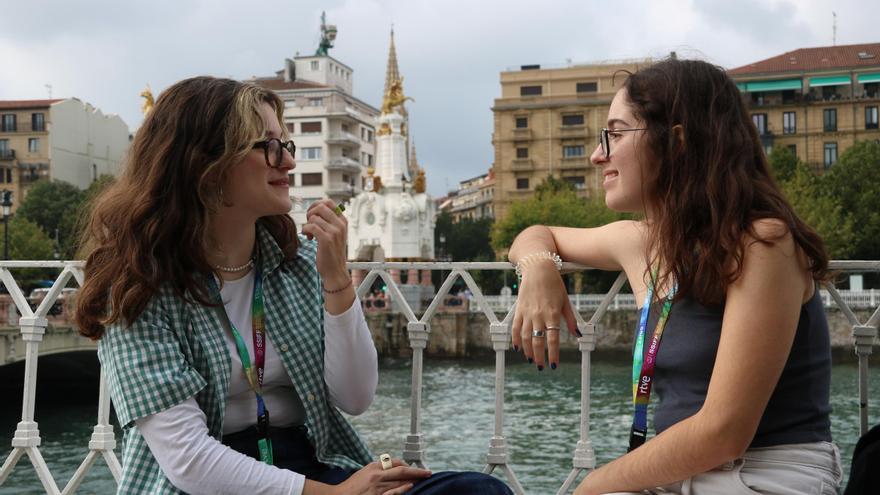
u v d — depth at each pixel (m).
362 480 2.55
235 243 2.79
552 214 61.56
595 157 2.67
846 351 31.92
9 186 83.25
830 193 56.00
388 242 51.75
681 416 2.39
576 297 38.62
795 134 70.62
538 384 30.03
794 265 2.24
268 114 2.71
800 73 70.06
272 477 2.51
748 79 71.06
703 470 2.24
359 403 2.92
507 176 79.00
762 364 2.18
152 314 2.56
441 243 89.56
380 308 48.75
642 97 2.53
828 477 2.32
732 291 2.25
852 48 73.12
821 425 2.37
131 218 2.55
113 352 2.54
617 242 2.97
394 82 53.88
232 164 2.61
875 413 17.17
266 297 2.84
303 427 2.88
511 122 79.06
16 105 83.69
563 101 77.75
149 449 2.58
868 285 54.56
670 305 2.47
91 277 2.60
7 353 19.67
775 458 2.32
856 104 69.44
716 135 2.40
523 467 14.25
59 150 84.06
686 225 2.38
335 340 2.84
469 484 2.50
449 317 49.19
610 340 38.09
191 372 2.55
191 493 2.50
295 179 88.88
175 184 2.60
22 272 53.66
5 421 20.59
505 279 61.06
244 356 2.74
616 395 25.69
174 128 2.62
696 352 2.38
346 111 88.19
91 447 3.91
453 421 21.25
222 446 2.52
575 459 3.63
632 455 2.34
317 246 2.98
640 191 2.55
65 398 25.98
